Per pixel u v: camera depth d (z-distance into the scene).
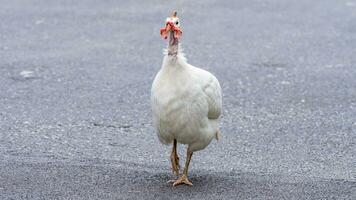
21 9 27.91
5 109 16.86
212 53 22.56
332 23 26.78
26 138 14.82
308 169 13.31
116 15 27.25
